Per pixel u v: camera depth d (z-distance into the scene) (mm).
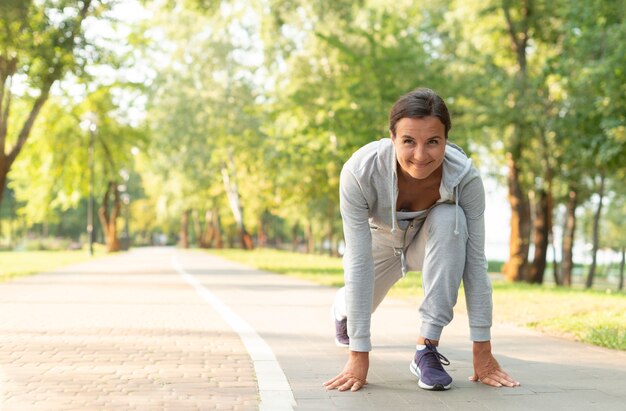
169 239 108000
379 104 19828
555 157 21328
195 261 26328
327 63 26203
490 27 21641
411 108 3516
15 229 77688
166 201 55125
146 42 21781
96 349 5500
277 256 32250
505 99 19625
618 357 5254
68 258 29844
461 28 21656
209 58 39219
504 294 11344
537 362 5031
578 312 8297
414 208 4086
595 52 16703
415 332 6613
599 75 15734
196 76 40062
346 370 4121
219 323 7328
